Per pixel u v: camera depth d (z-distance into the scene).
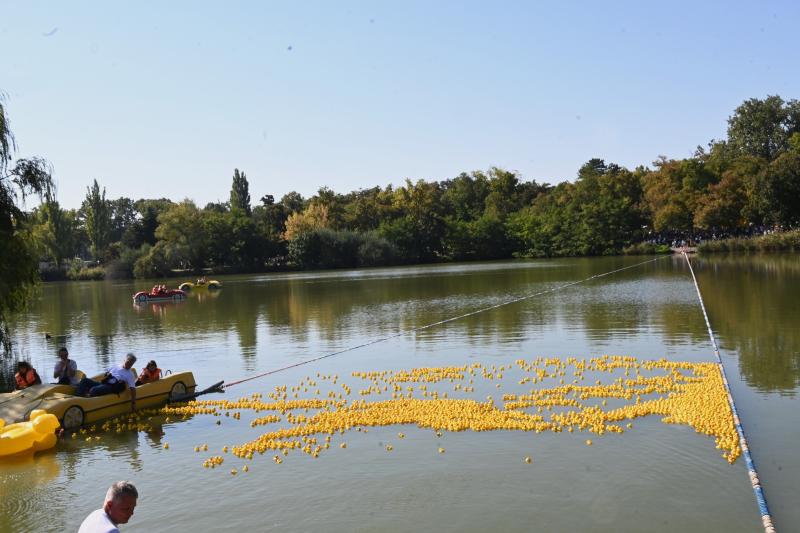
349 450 14.61
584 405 17.53
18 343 34.12
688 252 106.19
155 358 27.70
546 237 126.56
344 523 11.11
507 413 16.86
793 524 10.41
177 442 15.71
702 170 117.12
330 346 28.62
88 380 18.06
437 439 15.11
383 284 67.62
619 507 11.25
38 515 11.98
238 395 20.23
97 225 123.25
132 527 11.26
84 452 15.16
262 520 11.35
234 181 139.62
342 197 153.62
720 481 12.12
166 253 106.81
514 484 12.36
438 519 11.09
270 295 58.91
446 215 145.00
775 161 97.62
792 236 88.69
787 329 26.75
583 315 34.53
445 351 25.95
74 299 65.31
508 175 163.75
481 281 65.81
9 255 23.38
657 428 15.23
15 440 14.70
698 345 24.44
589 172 149.50
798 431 14.44
